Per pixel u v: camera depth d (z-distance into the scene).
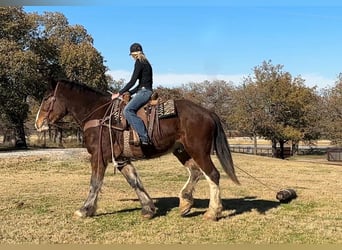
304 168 18.31
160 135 6.84
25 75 34.56
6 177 13.25
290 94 42.22
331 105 42.91
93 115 7.25
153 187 11.10
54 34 48.62
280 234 6.32
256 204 8.53
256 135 43.47
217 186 7.01
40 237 6.12
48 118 7.41
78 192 10.03
